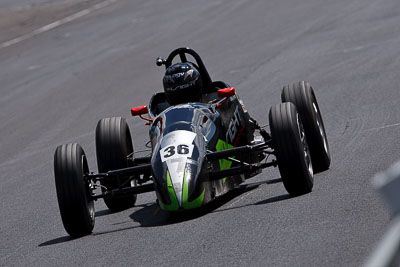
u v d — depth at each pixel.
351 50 63.00
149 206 29.25
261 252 19.08
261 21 90.69
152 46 87.25
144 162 29.89
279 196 25.55
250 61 67.50
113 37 99.62
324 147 28.45
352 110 41.66
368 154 30.14
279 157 24.36
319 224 20.67
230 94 27.70
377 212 20.62
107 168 29.02
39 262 22.64
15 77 83.31
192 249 20.53
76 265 21.28
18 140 54.16
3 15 135.12
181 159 24.30
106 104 61.19
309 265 17.34
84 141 48.97
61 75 79.25
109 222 27.31
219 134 27.52
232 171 25.28
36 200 34.09
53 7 137.38
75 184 24.61
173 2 124.06
